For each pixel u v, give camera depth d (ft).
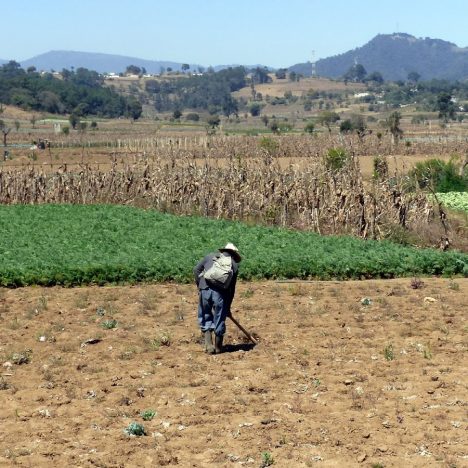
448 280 75.20
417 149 250.98
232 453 35.53
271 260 77.15
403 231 99.35
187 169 128.67
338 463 34.42
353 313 60.90
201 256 80.12
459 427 38.01
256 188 119.55
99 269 74.08
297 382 44.75
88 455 35.35
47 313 61.67
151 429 38.34
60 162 240.12
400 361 48.19
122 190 133.59
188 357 49.96
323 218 105.70
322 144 243.40
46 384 44.65
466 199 134.92
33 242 89.10
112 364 48.39
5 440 37.14
